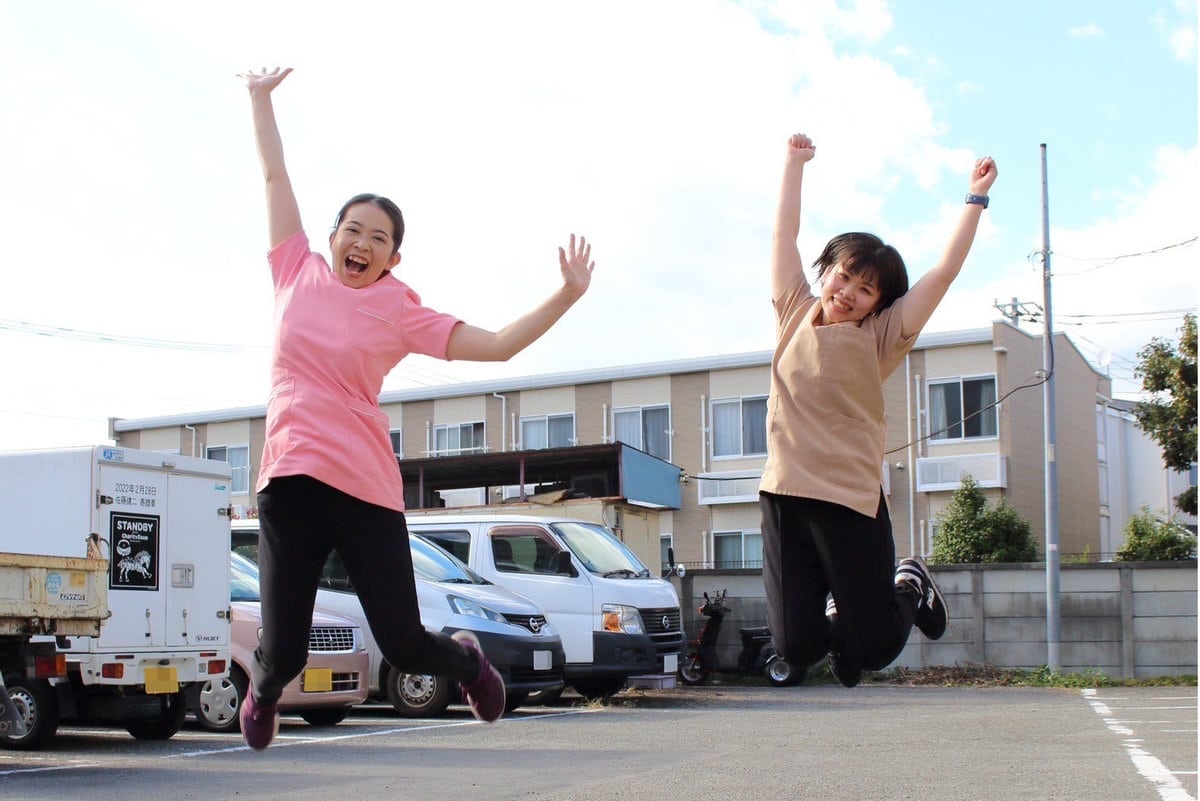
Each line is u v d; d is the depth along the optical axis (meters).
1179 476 38.28
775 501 4.01
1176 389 21.41
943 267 4.04
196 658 10.23
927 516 27.06
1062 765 7.89
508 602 12.52
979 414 26.95
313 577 3.45
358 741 9.69
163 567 10.04
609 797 6.61
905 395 27.55
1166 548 24.83
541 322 3.36
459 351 3.43
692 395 29.61
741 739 9.70
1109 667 18.84
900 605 4.08
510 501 20.11
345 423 3.39
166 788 7.15
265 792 6.95
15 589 8.16
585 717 11.95
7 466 9.83
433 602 11.98
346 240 3.58
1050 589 18.75
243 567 12.06
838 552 3.90
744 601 20.12
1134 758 8.27
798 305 4.22
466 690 3.80
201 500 10.47
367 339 3.44
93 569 8.80
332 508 3.37
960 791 6.75
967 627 19.44
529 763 8.19
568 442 30.70
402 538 3.45
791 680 18.53
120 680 9.52
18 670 9.09
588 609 13.71
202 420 34.09
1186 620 18.64
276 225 3.81
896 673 19.38
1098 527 34.09
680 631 14.77
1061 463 31.28
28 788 7.18
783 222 4.41
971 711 12.67
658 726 10.87
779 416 4.04
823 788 6.89
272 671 3.48
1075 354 33.00
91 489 9.56
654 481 19.84
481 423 31.75
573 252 3.34
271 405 3.48
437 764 8.18
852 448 3.93
